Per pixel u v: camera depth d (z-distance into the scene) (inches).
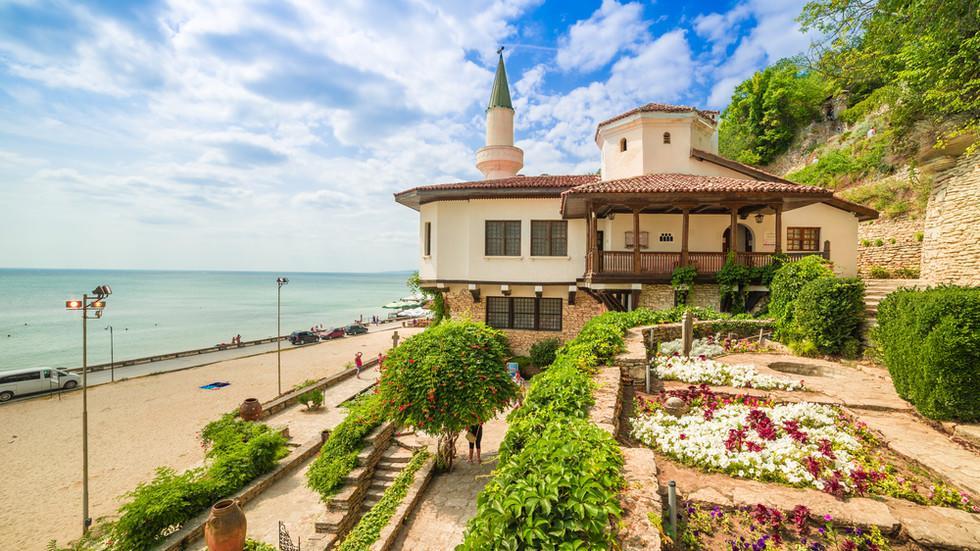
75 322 2613.2
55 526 468.8
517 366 708.7
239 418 672.4
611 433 184.7
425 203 808.3
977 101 441.7
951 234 490.6
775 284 494.9
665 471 202.1
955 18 448.8
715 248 677.9
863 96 1211.2
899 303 276.7
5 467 605.9
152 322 2625.5
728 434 225.1
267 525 398.3
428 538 335.6
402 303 2503.7
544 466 128.9
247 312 3299.7
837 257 676.7
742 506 164.6
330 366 1262.3
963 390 228.1
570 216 715.4
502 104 1007.0
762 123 1438.2
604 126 780.0
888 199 802.8
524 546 105.4
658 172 717.9
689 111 700.0
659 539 115.8
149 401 918.4
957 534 143.9
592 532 105.6
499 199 745.0
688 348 366.6
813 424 248.2
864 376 334.6
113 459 626.5
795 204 618.2
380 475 446.0
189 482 413.1
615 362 320.2
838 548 146.0
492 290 770.8
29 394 961.5
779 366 363.6
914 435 229.9
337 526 367.6
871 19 530.3
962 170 481.1
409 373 398.0
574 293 732.0
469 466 455.2
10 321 2672.2
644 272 585.6
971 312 228.8
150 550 345.1
